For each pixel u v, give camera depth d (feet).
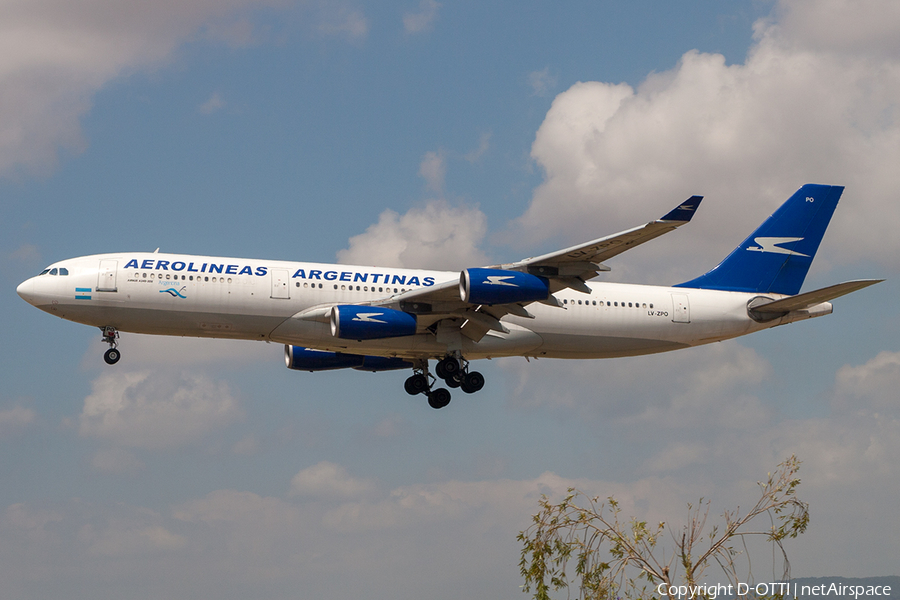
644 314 324.19
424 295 286.87
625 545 101.19
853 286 308.40
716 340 339.57
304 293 293.43
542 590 103.86
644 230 252.21
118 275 283.59
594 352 323.98
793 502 97.91
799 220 353.31
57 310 282.36
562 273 281.33
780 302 327.67
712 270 346.33
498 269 274.57
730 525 98.32
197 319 287.48
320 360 347.56
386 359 353.31
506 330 307.58
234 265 293.64
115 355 292.81
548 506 105.91
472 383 326.44
